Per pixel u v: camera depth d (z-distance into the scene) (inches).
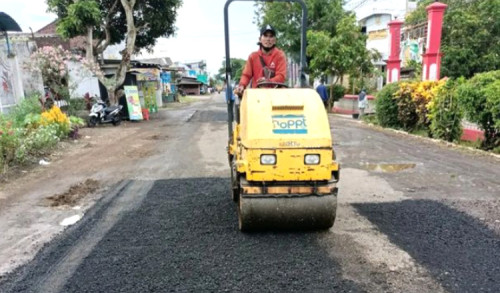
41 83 575.8
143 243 161.8
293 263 140.9
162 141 446.0
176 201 216.5
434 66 520.1
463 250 149.3
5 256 154.9
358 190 230.4
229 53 201.8
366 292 121.4
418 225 174.6
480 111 328.8
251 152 151.3
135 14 793.6
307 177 153.3
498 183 236.4
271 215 156.9
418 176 259.0
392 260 141.9
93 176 282.0
